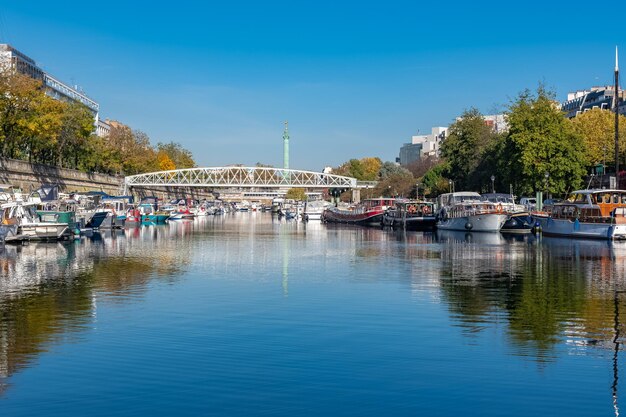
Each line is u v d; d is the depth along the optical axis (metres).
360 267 48.59
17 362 22.14
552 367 21.47
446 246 69.56
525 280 40.62
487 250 63.62
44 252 62.34
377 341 24.84
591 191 80.94
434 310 30.72
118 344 24.42
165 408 18.14
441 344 24.36
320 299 33.81
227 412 17.86
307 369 21.38
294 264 51.09
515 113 104.50
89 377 20.58
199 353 23.20
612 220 76.50
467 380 20.27
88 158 157.00
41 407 18.22
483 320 28.44
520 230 93.88
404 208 122.44
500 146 118.31
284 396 19.03
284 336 25.69
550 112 103.38
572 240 78.06
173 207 175.12
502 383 19.97
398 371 21.14
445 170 154.50
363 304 32.31
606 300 33.16
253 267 48.97
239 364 21.91
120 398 18.84
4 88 103.94
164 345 24.28
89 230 95.94
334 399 18.78
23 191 120.88
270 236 92.81
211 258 56.22
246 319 28.78
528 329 26.67
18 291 36.59
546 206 94.69
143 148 193.25
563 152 102.69
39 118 108.31
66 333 26.09
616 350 23.44
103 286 38.59
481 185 128.25
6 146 117.19
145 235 94.62
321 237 89.38
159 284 39.50
